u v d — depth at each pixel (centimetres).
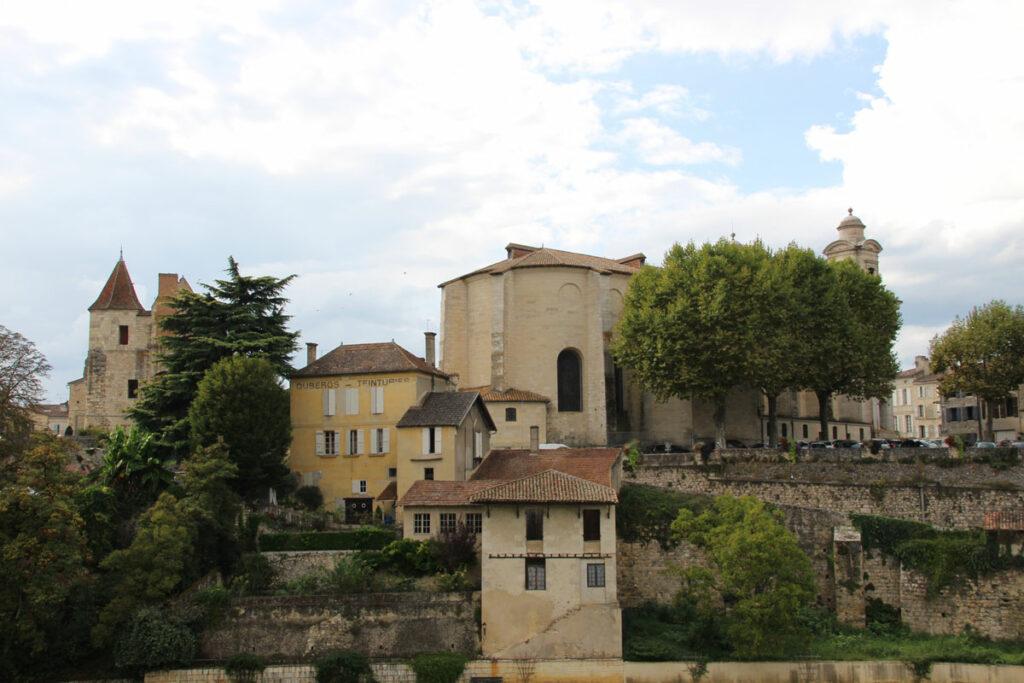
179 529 5216
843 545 5694
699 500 6019
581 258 9431
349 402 7075
